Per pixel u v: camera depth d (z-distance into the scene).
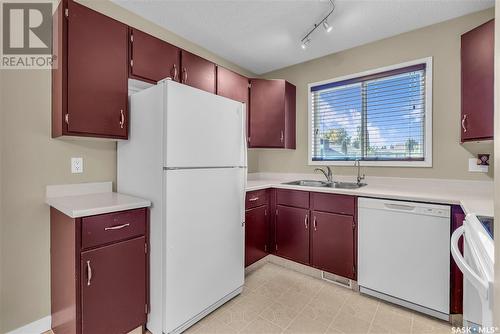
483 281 0.63
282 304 1.97
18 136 1.57
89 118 1.61
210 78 2.44
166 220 1.53
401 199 1.89
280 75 3.34
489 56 1.69
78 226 1.32
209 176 1.80
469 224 1.07
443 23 2.21
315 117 3.08
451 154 2.18
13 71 1.56
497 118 0.50
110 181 1.99
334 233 2.27
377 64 2.57
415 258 1.84
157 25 2.31
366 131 2.70
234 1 1.97
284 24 2.28
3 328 1.54
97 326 1.39
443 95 2.21
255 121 2.92
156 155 1.60
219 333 1.63
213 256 1.83
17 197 1.58
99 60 1.66
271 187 2.71
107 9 1.97
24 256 1.60
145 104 1.69
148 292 1.62
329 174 2.83
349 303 1.98
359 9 2.04
